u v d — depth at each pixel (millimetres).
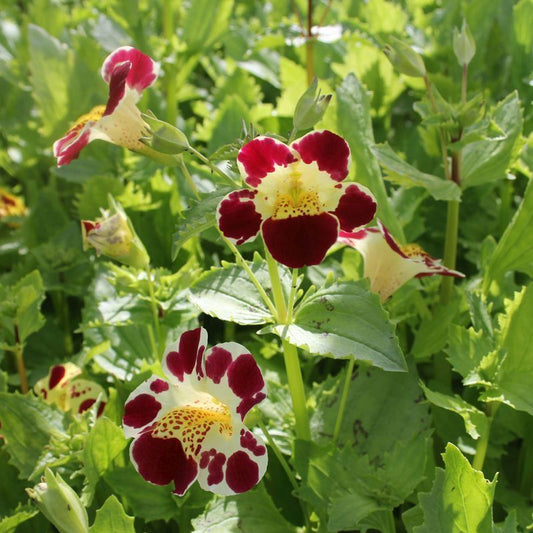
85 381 438
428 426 417
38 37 602
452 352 397
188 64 628
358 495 368
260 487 394
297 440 388
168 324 437
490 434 431
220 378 339
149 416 349
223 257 536
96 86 611
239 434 341
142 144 378
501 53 637
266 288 391
